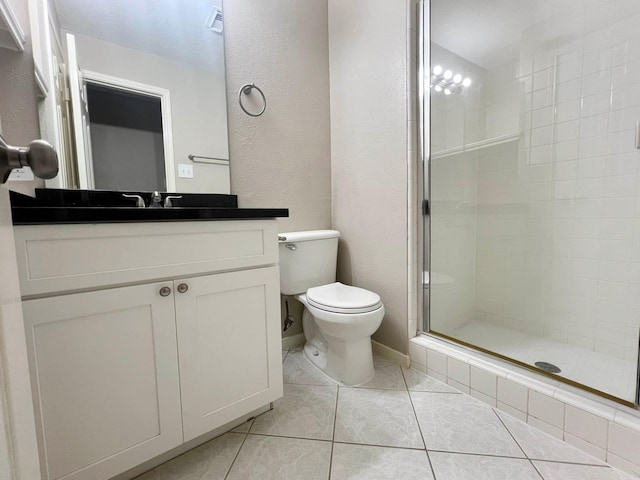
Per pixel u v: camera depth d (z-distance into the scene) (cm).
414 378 145
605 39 146
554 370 128
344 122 183
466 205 186
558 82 163
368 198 171
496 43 182
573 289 162
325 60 189
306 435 109
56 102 112
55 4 112
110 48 124
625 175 144
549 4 162
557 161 166
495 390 122
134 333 82
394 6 150
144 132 132
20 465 35
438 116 161
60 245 70
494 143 189
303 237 161
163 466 96
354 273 184
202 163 147
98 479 78
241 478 91
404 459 97
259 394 109
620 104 144
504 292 188
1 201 35
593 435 97
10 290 38
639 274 142
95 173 121
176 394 90
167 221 86
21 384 39
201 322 94
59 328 71
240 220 101
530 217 176
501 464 95
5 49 102
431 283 162
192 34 143
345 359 141
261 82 165
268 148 169
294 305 184
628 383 111
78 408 75
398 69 150
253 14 161
